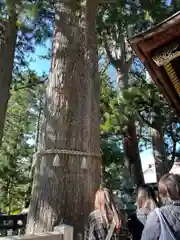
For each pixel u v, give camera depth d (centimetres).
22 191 970
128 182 1148
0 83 703
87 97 425
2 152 997
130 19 808
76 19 467
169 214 187
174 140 1466
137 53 353
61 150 382
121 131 1005
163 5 836
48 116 407
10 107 1655
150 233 186
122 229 251
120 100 816
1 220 569
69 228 282
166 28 320
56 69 430
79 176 376
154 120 1114
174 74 363
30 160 1234
